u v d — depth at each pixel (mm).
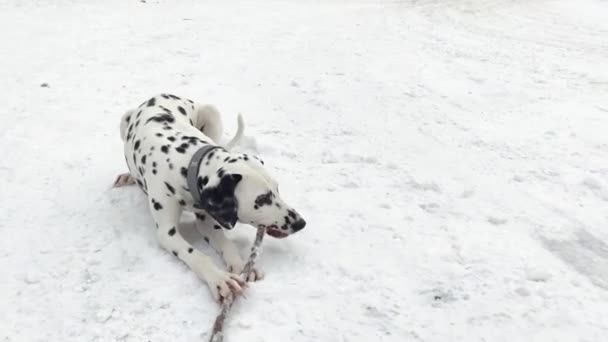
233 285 1296
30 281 1387
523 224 1641
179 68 2957
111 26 3742
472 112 2490
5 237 1555
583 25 4383
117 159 1988
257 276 1375
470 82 2877
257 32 3793
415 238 1560
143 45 3334
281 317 1259
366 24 4156
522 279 1393
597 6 5203
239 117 1831
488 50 3508
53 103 2445
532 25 4359
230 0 5016
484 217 1674
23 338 1222
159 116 1651
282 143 2129
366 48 3445
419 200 1766
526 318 1271
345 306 1300
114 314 1278
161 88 2668
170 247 1442
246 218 1348
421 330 1240
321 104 2533
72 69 2863
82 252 1492
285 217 1355
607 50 3607
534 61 3291
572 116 2441
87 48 3217
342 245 1521
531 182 1894
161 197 1474
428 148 2133
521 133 2271
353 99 2598
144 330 1235
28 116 2305
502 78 2943
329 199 1756
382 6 5012
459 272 1417
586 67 3195
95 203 1712
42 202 1723
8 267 1438
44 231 1583
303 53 3303
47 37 3393
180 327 1240
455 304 1314
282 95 2637
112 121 2295
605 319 1267
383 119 2391
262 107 2494
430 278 1397
